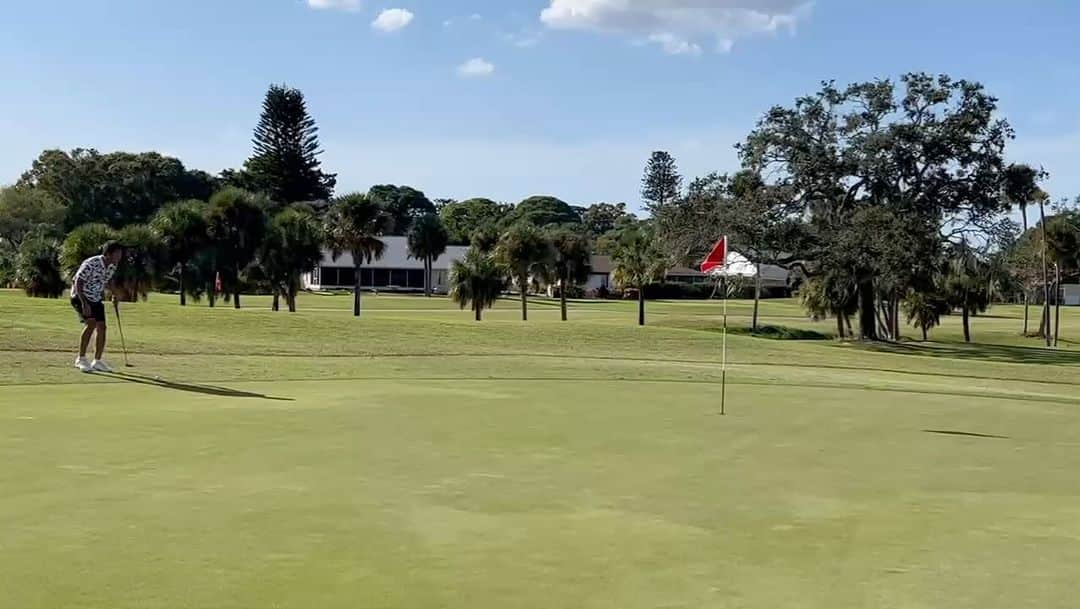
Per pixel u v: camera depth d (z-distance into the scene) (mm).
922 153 50656
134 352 18875
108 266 15586
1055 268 69000
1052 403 17578
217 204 64812
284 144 122188
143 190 112438
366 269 121250
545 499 8125
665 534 7160
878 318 61406
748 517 7762
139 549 6320
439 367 19531
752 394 17125
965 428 13586
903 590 6023
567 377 18719
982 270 53219
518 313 73125
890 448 11461
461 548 6605
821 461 10398
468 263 62031
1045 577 6359
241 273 66625
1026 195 50562
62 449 9469
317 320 29078
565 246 72062
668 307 92312
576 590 5812
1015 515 8109
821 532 7375
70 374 15297
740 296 122875
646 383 18266
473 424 12109
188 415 11820
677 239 52719
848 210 52000
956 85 50594
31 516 7043
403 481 8609
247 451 9688
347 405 13359
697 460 10188
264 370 17375
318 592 5602
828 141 51781
